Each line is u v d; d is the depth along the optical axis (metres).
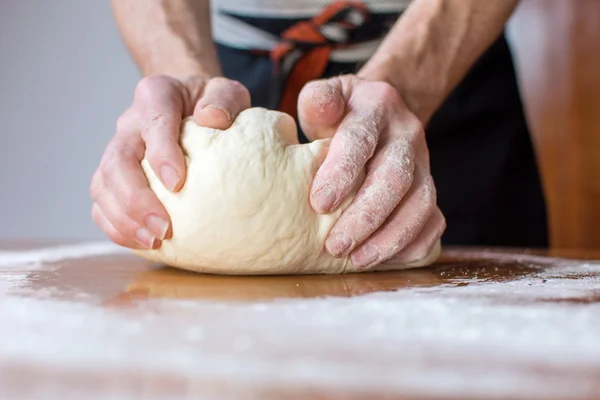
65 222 2.42
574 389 0.36
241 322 0.52
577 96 2.04
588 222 2.07
